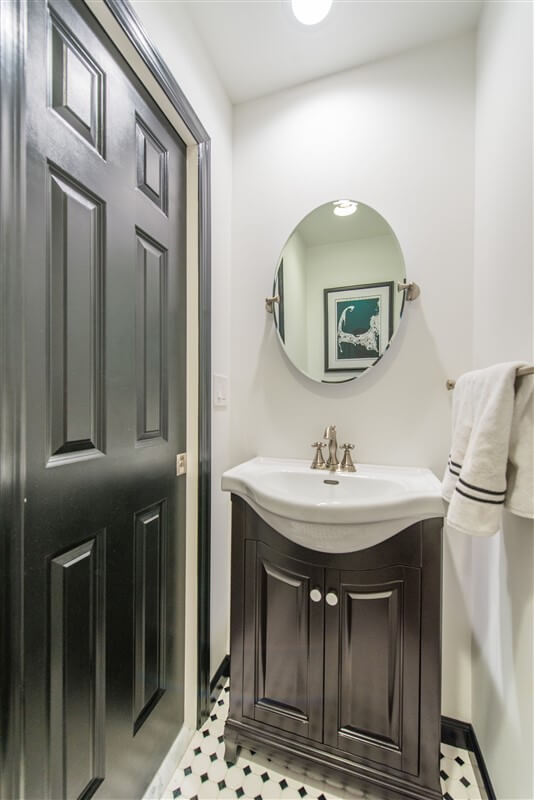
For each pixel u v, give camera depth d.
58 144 0.67
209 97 1.25
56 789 0.67
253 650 1.06
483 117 1.09
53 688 0.67
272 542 1.04
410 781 0.90
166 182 1.05
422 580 0.90
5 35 0.56
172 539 1.09
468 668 1.14
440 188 1.20
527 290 0.79
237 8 1.09
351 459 1.24
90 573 0.76
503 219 0.93
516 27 0.85
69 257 0.70
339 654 0.96
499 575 0.92
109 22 0.78
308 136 1.36
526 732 0.74
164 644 1.04
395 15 1.11
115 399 0.83
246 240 1.43
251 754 1.09
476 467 0.74
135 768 0.91
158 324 1.01
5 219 0.56
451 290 1.19
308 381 1.36
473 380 0.86
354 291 1.30
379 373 1.27
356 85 1.30
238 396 1.44
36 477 0.63
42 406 0.64
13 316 0.58
